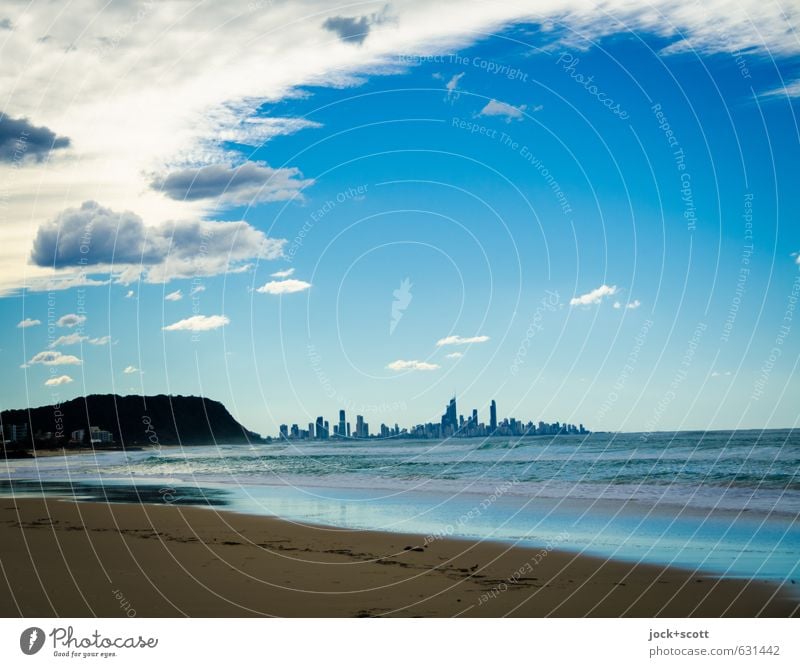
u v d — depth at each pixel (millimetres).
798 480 20109
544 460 24734
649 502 17297
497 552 12562
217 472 25547
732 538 13383
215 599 10227
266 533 14273
